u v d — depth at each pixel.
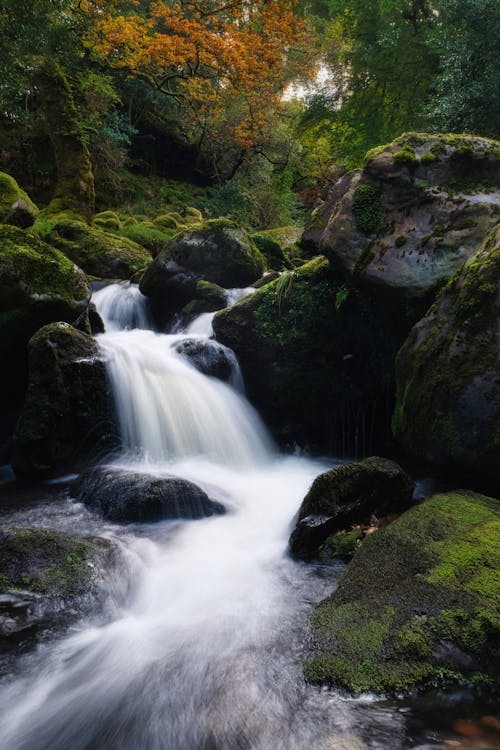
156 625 2.70
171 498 4.10
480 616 2.24
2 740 1.96
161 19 20.30
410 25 16.22
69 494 4.64
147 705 2.11
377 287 4.90
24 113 11.05
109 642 2.54
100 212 17.09
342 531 3.56
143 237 14.21
